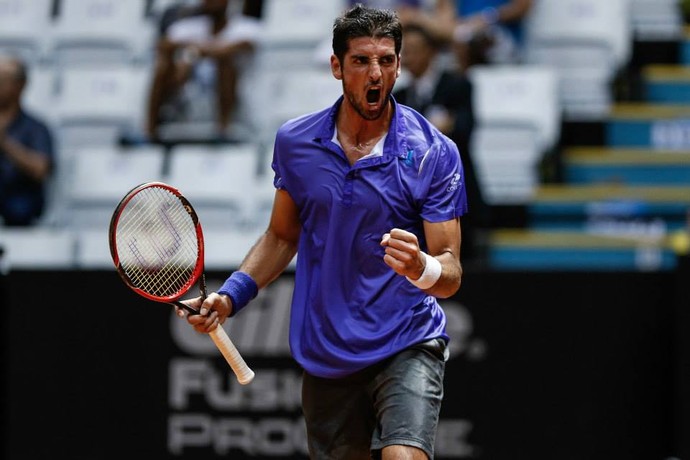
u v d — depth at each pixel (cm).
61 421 2208
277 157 1318
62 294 2219
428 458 1248
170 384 2177
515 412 2088
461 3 3184
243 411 2150
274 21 3303
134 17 3422
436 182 1277
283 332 2141
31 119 2959
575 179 3097
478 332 2097
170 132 3142
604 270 2081
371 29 1222
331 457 1345
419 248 1248
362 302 1283
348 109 1279
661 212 2952
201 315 1280
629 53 3369
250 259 1362
